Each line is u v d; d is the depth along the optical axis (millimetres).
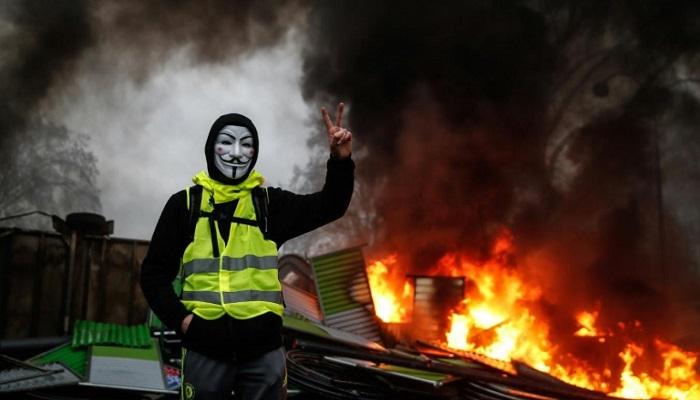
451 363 9320
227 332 3092
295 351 7938
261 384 3146
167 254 3195
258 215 3258
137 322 11234
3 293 10531
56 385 7285
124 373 7738
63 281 10984
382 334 10945
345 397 7039
